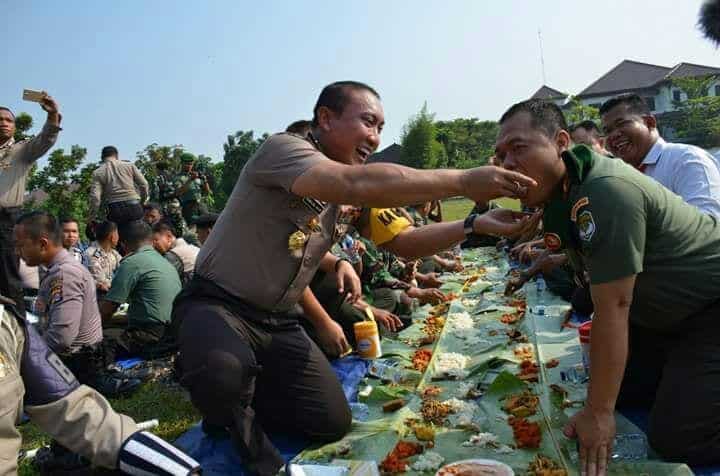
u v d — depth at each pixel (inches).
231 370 121.6
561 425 128.1
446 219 738.2
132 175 440.8
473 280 319.3
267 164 126.7
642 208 108.3
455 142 1878.7
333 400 136.6
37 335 96.3
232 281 134.0
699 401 111.4
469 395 153.6
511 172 109.3
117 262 327.9
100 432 93.5
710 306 118.0
